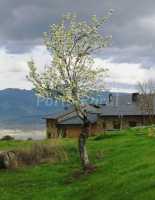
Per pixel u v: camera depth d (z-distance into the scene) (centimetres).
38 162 5825
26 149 5972
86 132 5091
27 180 4959
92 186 4106
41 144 6244
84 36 5153
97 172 4750
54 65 5034
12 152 5806
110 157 5512
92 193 3881
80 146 5062
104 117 12888
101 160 5447
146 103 12675
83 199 3809
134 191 3506
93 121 12600
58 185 4597
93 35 5166
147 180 3678
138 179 3809
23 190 4531
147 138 6669
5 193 4434
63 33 5116
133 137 7100
